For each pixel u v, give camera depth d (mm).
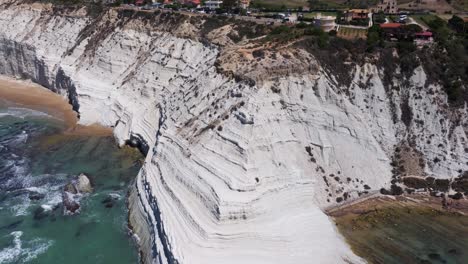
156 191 49312
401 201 52406
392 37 67000
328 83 56719
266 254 41562
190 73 69875
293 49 59062
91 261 45125
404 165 55562
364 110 57562
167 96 67688
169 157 52719
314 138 54188
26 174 59969
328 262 42188
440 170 55219
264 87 53781
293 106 54312
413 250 45125
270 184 47031
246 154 47812
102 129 73312
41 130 72688
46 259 45344
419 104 58656
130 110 70938
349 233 47250
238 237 42188
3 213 52219
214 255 40750
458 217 50094
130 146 67438
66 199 54188
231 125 51031
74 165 62344
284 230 43875
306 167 52219
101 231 49375
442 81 59969
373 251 44781
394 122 57875
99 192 56156
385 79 59562
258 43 63031
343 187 52531
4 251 46188
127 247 47031
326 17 74375
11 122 75500
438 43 63312
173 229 43281
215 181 46062
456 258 44312
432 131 57438
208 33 75750
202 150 50562
